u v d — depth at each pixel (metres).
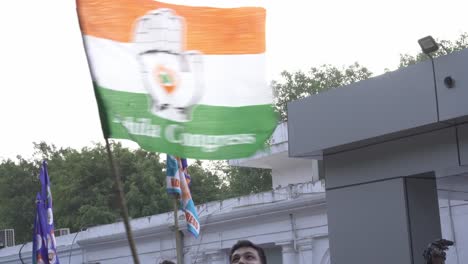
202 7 6.36
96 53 5.86
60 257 29.70
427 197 9.76
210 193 44.66
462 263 18.80
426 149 9.37
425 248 9.55
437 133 9.26
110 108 5.83
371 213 9.88
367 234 9.89
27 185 46.94
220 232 24.89
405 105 9.22
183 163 12.18
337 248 10.20
